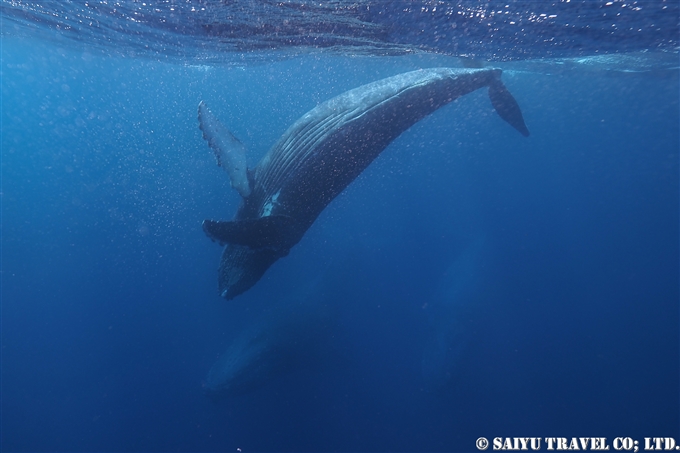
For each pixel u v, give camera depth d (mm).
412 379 16422
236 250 7398
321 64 12305
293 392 16062
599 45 7652
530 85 18766
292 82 14070
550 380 18250
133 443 14898
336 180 6539
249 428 15062
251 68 13953
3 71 31281
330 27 7117
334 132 6074
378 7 5867
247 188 6363
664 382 19047
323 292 14680
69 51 17797
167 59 13852
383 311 16969
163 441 14828
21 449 14977
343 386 16188
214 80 16000
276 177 6453
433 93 6914
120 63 17688
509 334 20625
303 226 6758
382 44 8133
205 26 7941
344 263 15664
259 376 13297
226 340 17375
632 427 16141
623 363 19953
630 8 5137
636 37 6852
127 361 17766
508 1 4996
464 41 7172
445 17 5844
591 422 16453
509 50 7992
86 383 17188
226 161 6277
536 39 6969
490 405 16734
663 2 4895
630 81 20453
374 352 16516
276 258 7043
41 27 11461
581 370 19234
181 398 16203
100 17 8672
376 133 6398
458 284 18516
